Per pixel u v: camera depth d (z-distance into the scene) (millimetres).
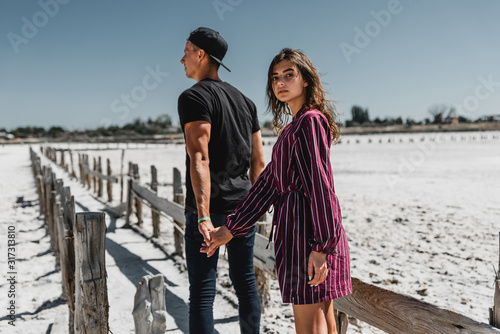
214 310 3594
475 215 7926
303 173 1747
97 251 2074
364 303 2098
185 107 2164
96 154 33281
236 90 2465
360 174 16281
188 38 2438
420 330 1809
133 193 7062
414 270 4805
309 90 1921
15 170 20359
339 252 1780
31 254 5496
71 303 3049
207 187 2105
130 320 3381
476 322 1581
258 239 3424
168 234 6477
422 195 10656
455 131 92562
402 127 100812
